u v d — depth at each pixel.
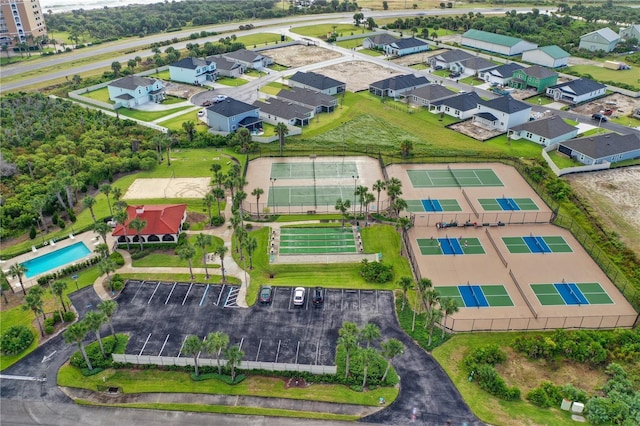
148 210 102.31
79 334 67.88
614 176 129.12
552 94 181.88
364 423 65.38
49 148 136.88
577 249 100.94
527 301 86.50
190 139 145.62
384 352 67.81
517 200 117.62
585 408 66.44
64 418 65.94
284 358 74.62
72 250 99.25
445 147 143.62
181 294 87.31
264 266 94.56
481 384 70.25
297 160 136.88
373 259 96.81
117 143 140.38
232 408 67.12
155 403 67.81
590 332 78.50
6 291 87.81
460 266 95.56
